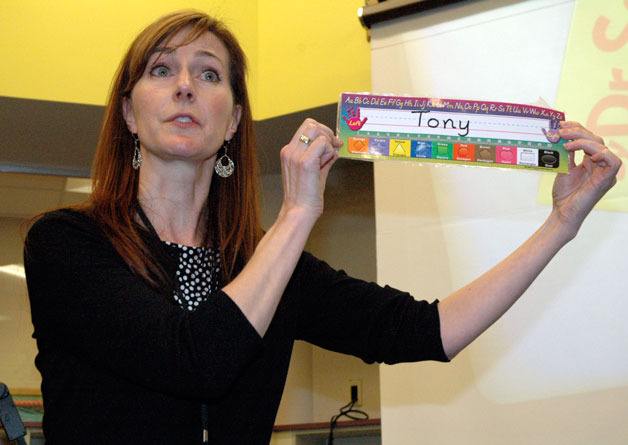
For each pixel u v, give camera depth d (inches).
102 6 127.2
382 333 50.6
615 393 71.0
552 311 75.5
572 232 49.3
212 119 49.5
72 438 41.5
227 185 54.2
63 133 132.4
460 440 77.5
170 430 42.4
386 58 91.2
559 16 81.1
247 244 52.4
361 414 146.5
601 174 48.3
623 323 71.8
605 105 76.6
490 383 77.1
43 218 45.9
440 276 82.5
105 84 124.2
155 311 40.7
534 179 79.6
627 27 77.0
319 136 43.4
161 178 50.2
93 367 42.6
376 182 88.4
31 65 122.3
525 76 81.9
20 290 151.9
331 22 129.0
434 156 48.1
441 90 86.6
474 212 82.0
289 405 150.0
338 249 158.1
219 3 133.0
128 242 46.1
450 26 87.6
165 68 51.1
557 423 73.2
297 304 50.8
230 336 38.9
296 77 129.8
